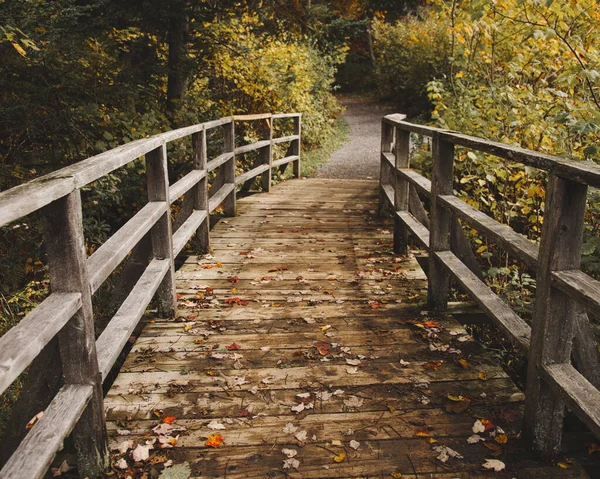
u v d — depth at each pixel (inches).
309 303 168.7
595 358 104.9
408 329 149.7
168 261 153.3
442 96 269.1
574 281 84.8
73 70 263.9
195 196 216.5
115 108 292.7
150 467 95.3
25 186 75.4
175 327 151.4
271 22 424.8
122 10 282.2
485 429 104.6
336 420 108.4
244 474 93.2
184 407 112.9
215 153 346.6
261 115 329.7
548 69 238.7
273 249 226.1
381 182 276.5
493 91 222.8
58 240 83.4
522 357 158.4
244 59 438.0
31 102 250.5
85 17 273.3
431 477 92.3
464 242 169.0
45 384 91.0
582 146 197.2
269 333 147.7
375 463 95.7
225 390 119.3
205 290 179.5
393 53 924.0
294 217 283.1
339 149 618.5
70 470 94.0
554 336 92.4
